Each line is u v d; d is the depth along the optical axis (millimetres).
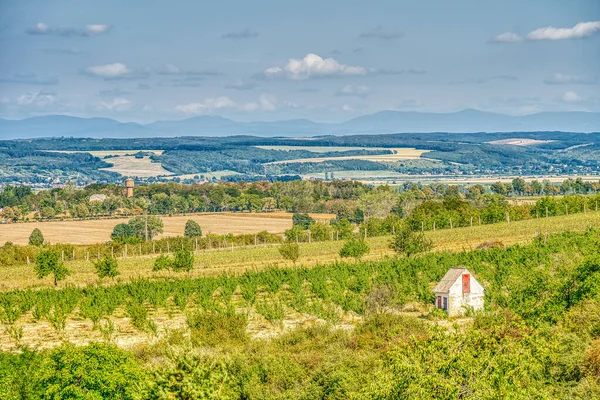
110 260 99062
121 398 40219
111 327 63500
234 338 57906
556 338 38125
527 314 50438
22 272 113500
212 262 117500
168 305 80250
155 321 71562
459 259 92312
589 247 73875
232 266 112688
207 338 57250
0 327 71250
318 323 66750
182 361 33281
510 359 32406
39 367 43250
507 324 46219
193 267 106750
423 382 31500
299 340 56188
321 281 82938
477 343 33938
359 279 78688
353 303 68750
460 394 31609
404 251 103375
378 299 68500
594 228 108750
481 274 81250
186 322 63500
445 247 118750
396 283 74312
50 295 82062
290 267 103625
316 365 46438
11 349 59438
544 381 38969
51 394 39938
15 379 42406
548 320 49188
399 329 55125
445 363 32188
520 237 122750
